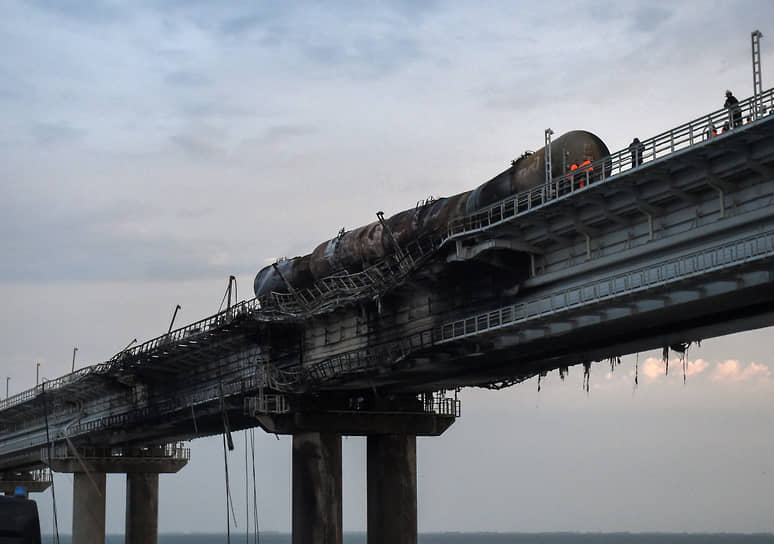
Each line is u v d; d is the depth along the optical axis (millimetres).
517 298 56906
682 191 45719
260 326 80125
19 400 123312
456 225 60344
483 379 71250
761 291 43438
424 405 81000
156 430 103188
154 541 122188
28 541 22125
